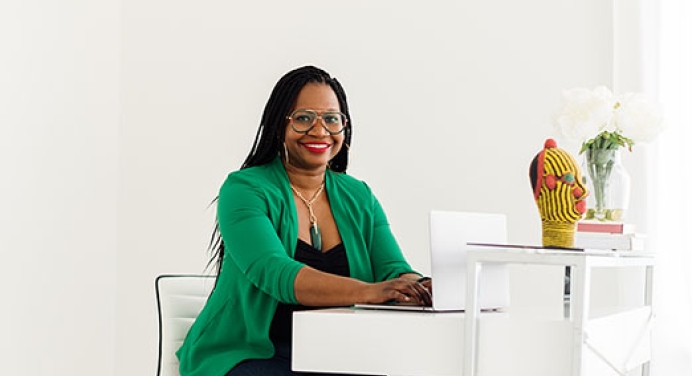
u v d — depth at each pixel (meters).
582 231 2.29
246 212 2.27
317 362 1.86
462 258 1.99
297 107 2.42
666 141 3.33
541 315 1.99
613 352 2.01
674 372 3.27
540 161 2.06
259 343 2.26
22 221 3.67
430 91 3.74
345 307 2.24
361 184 2.60
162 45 4.05
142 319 4.04
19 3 3.65
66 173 3.89
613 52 3.49
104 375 4.04
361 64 3.82
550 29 3.62
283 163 2.46
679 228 3.30
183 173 4.02
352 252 2.45
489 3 3.68
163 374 2.55
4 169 3.58
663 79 3.34
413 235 3.74
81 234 3.96
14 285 3.63
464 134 3.70
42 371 3.77
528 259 1.74
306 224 2.42
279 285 2.12
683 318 3.28
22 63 3.67
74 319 3.92
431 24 3.75
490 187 3.67
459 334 1.79
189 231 4.01
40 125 3.76
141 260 4.05
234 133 3.98
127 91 4.09
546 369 1.73
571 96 2.22
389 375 1.83
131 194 4.07
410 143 3.75
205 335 2.33
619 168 2.29
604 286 3.48
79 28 3.93
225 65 3.99
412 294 2.00
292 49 3.91
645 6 3.37
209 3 4.01
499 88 3.67
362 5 3.83
